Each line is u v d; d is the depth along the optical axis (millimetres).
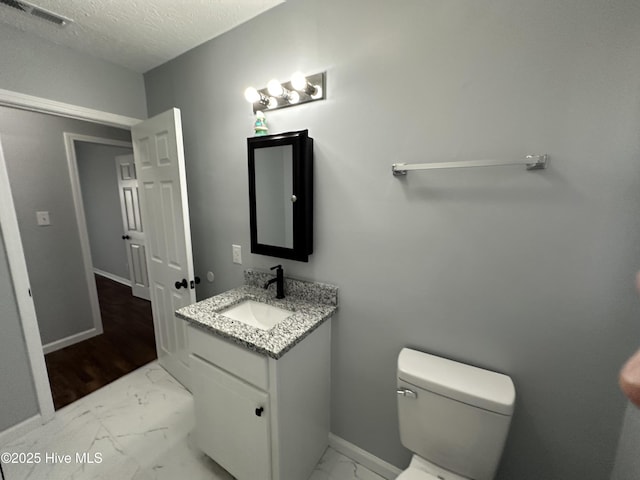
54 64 1624
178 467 1407
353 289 1317
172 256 1825
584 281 876
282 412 1092
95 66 1787
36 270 2340
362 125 1182
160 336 2143
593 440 930
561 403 959
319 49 1241
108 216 4113
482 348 1062
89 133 2619
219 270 1864
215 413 1281
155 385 1996
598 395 903
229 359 1159
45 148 2348
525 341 985
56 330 2469
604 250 840
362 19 1124
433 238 1096
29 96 1547
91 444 1532
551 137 864
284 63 1350
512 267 973
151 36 1567
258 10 1360
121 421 1684
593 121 809
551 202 889
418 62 1037
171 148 1640
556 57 831
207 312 1313
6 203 1493
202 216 1880
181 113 1850
